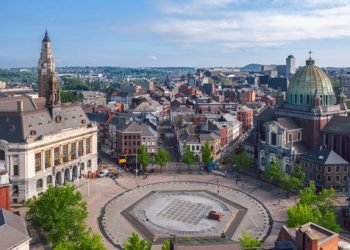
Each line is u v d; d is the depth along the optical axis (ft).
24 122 549.54
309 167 571.28
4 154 529.86
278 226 445.37
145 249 299.17
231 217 470.80
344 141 598.34
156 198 534.78
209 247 239.91
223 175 643.45
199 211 489.67
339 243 263.70
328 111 639.35
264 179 620.49
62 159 599.16
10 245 299.38
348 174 539.29
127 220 460.96
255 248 278.46
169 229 437.17
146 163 646.33
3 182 426.10
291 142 623.77
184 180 617.62
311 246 240.12
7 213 339.36
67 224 362.12
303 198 428.56
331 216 364.58
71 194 381.40
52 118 607.78
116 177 634.02
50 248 382.63
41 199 373.61
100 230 431.84
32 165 540.52
